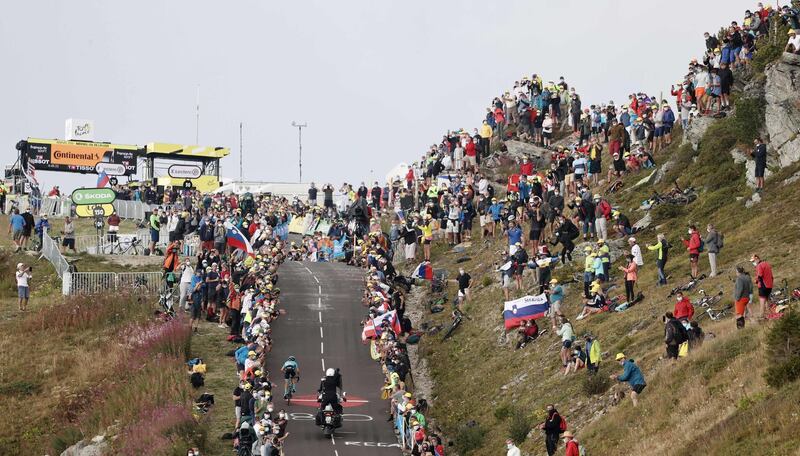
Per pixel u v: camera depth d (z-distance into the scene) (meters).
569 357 163.75
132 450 156.25
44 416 183.88
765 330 130.88
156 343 197.50
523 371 175.25
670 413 128.25
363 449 157.25
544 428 138.12
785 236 170.25
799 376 116.56
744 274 139.62
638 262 176.25
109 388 185.62
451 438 169.25
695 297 161.88
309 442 159.38
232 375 188.12
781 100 197.25
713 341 136.88
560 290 180.25
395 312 199.88
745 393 120.69
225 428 165.25
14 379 195.88
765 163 188.88
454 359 197.88
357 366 194.75
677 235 194.75
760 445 106.81
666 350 144.00
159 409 167.38
